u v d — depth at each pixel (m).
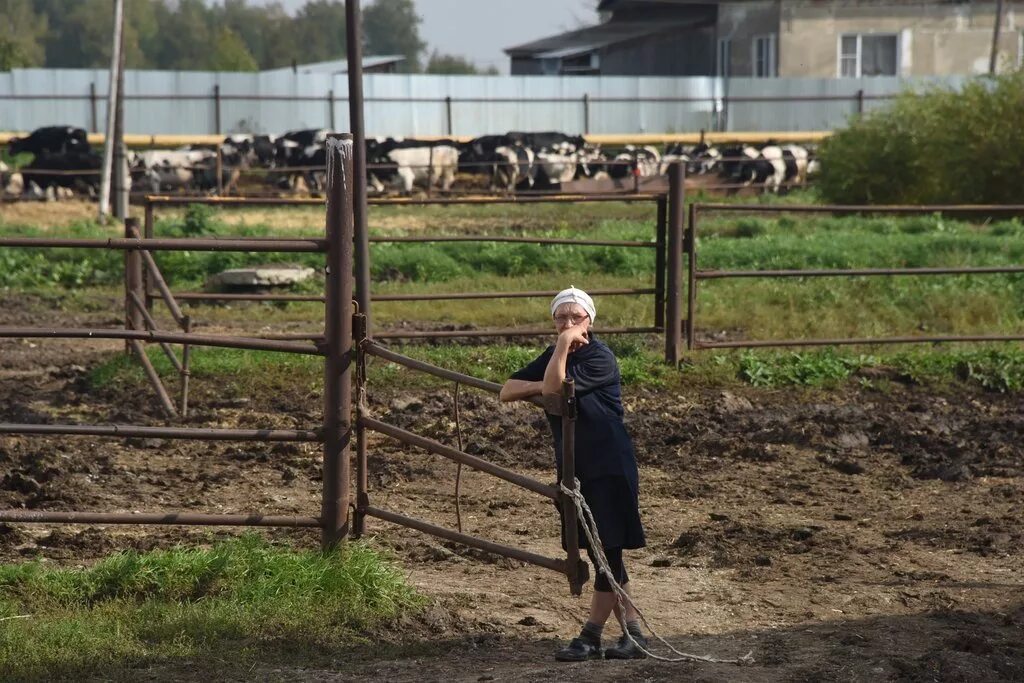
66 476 24.19
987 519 22.23
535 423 29.38
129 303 33.59
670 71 152.12
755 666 15.11
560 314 15.66
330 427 18.69
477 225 74.50
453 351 35.09
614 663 15.27
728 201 92.38
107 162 76.62
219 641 15.97
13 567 17.72
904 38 134.75
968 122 76.56
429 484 24.66
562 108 133.62
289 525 18.62
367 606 17.33
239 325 42.78
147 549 19.95
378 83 127.88
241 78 125.44
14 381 33.78
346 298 18.55
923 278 46.88
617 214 83.25
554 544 21.12
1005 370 33.50
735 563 20.12
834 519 22.67
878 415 30.44
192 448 27.06
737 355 34.94
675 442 28.14
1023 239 56.66
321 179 100.69
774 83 133.38
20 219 77.00
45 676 14.73
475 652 16.02
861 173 83.88
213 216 73.69
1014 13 135.25
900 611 17.89
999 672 14.80
